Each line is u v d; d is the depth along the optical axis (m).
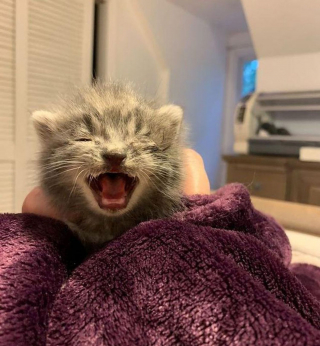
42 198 0.12
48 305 0.08
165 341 0.07
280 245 0.12
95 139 0.11
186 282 0.08
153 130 0.11
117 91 0.13
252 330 0.07
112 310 0.08
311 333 0.07
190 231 0.09
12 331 0.07
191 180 0.14
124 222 0.11
